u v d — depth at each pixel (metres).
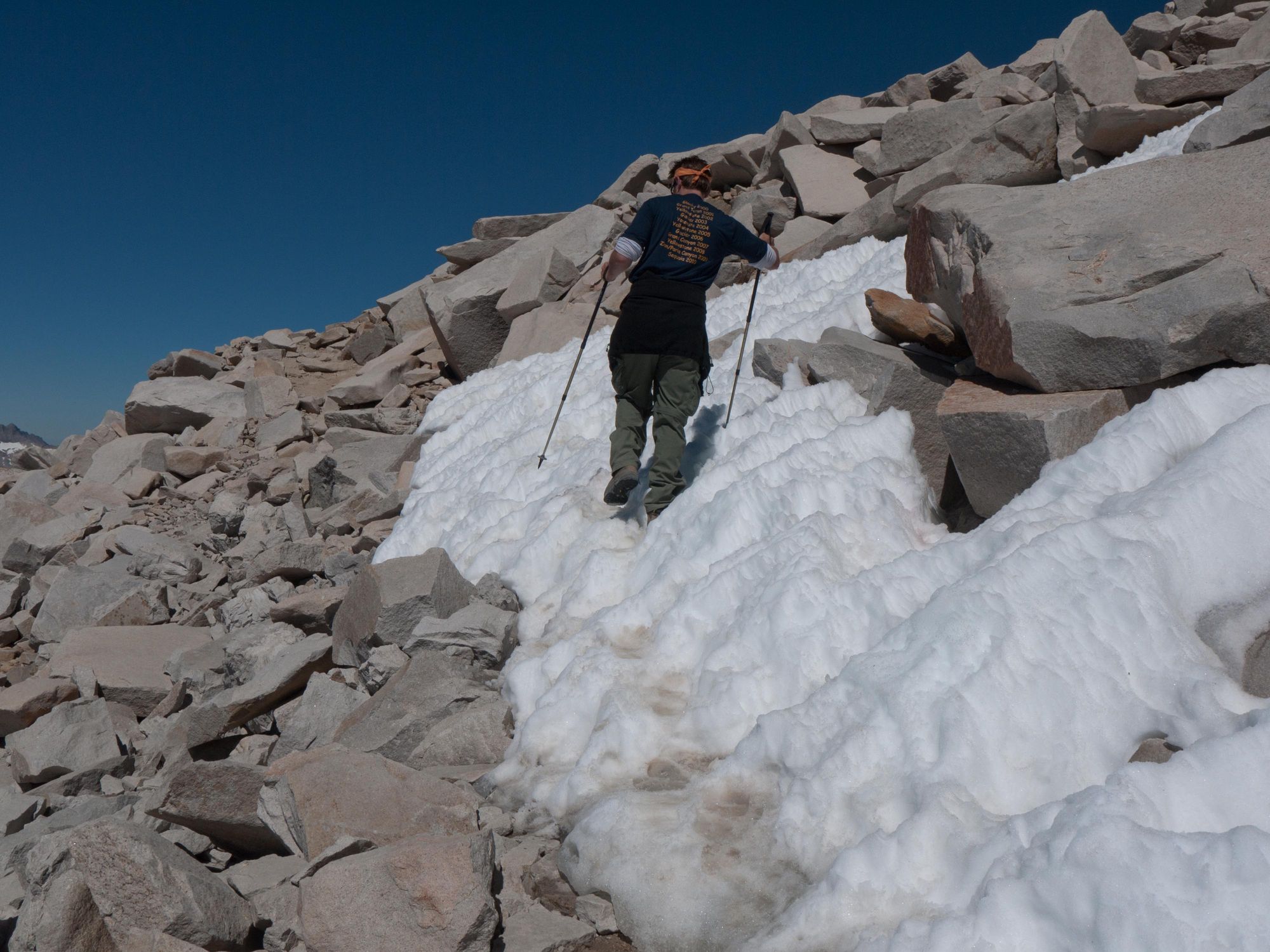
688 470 4.75
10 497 10.02
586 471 5.40
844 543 3.54
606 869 2.53
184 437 11.73
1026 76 10.39
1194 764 1.92
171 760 4.46
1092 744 2.23
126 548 8.26
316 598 5.21
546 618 4.35
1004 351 3.84
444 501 6.39
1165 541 2.53
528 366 9.17
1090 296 3.64
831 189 10.12
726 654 3.20
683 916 2.32
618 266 4.60
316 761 3.20
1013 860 1.92
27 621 7.61
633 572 4.21
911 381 4.40
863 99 12.34
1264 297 3.22
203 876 2.64
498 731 3.52
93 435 12.52
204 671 5.16
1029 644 2.39
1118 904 1.67
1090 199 4.14
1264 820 1.83
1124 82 8.01
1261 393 3.18
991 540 2.88
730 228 4.58
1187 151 5.28
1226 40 9.05
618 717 3.12
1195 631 2.42
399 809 3.00
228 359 14.18
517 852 2.80
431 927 2.36
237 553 7.61
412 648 4.16
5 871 3.29
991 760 2.26
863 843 2.17
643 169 13.59
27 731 4.48
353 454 9.40
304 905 2.47
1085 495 2.93
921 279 4.91
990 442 3.63
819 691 2.68
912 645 2.59
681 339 4.42
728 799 2.63
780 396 4.83
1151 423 3.09
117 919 2.56
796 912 2.14
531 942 2.39
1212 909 1.58
